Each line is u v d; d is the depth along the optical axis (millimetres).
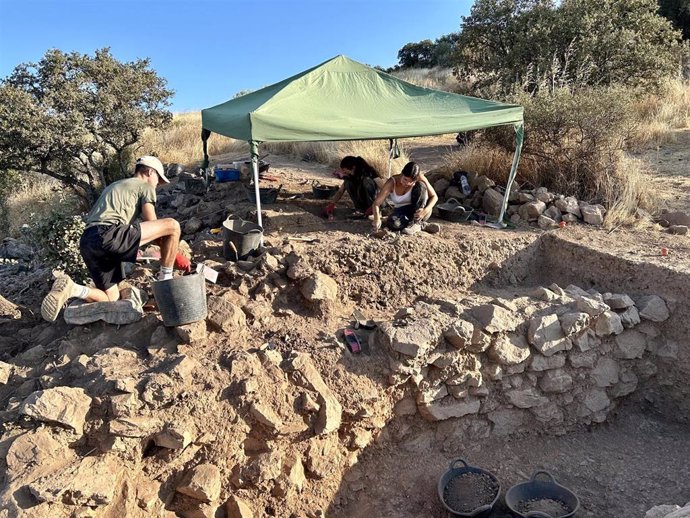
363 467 4160
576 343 4758
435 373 4395
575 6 11844
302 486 3750
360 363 4180
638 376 5047
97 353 3799
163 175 4418
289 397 3760
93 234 3986
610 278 5520
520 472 4355
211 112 6582
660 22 12141
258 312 4410
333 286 4824
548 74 10883
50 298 3809
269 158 11992
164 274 4266
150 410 3357
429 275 5375
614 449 4660
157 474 3338
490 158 7953
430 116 6012
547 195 6910
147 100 11836
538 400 4668
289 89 5914
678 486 4207
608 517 3947
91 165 11320
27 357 3980
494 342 4516
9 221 11586
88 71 10859
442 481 4027
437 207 6820
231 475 3535
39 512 2861
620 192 7102
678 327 4957
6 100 9727
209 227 6520
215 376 3627
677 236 6121
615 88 8711
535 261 6086
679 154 9336
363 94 6297
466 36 13281
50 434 3170
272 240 5527
